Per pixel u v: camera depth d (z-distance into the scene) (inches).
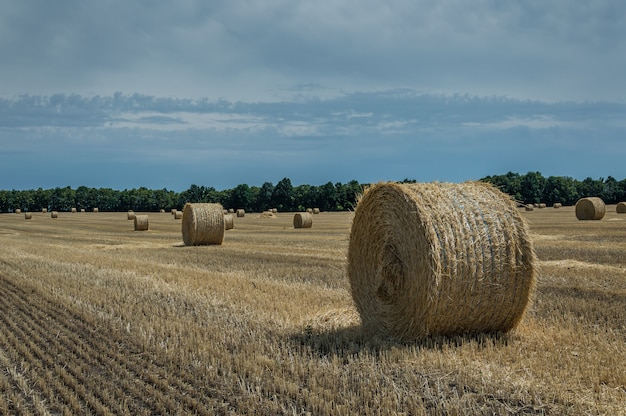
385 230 386.9
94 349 365.1
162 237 1473.9
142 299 513.7
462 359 312.2
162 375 311.6
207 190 5123.0
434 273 344.5
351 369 302.5
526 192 3964.1
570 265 691.4
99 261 820.0
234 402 271.3
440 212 355.6
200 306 477.4
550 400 253.9
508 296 362.3
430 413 247.9
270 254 900.6
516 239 363.3
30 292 563.2
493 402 254.8
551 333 362.6
